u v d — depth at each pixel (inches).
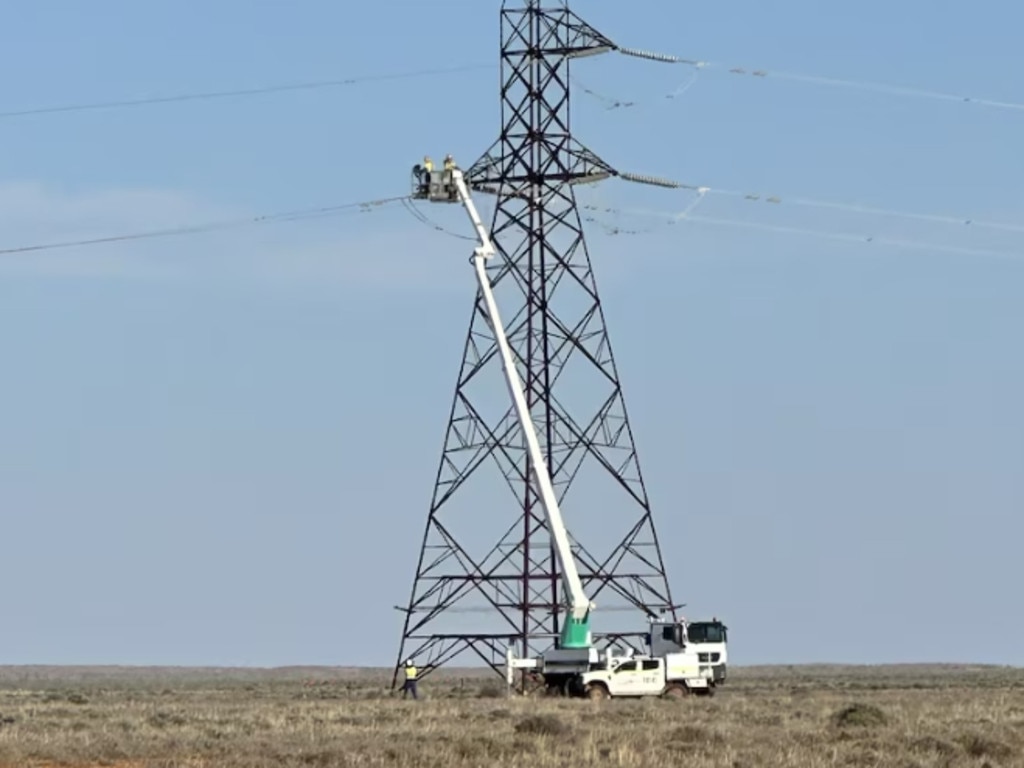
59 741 5880.9
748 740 5880.9
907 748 5634.8
